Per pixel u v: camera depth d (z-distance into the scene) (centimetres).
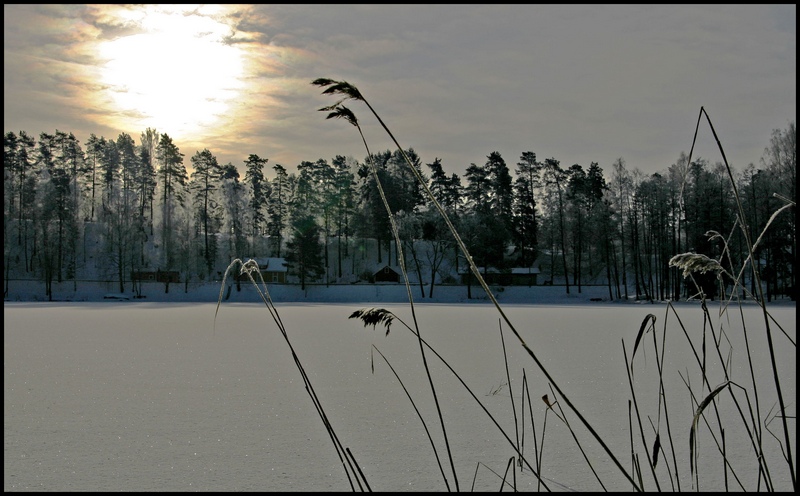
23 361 1359
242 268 237
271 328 2348
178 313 3516
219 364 1305
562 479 564
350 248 8575
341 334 2077
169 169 10050
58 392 983
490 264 6662
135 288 6862
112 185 10369
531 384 1027
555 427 742
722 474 564
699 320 2470
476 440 695
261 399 922
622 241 5912
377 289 6519
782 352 1419
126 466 609
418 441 693
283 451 656
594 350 1522
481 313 3528
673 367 1210
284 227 9144
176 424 769
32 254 7638
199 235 8506
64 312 3616
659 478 557
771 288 4553
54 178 8044
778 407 793
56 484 557
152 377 1129
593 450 651
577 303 6003
